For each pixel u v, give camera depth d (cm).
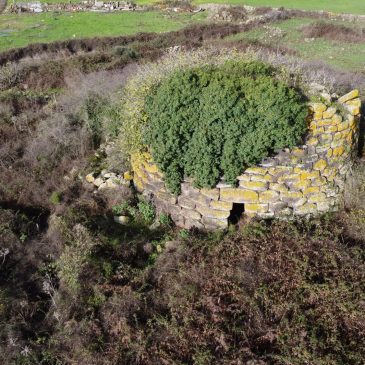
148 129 816
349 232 737
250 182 776
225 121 735
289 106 723
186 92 763
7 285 694
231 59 918
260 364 528
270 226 759
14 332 611
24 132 1233
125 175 939
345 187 815
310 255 674
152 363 553
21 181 991
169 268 703
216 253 713
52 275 721
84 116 1180
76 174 1003
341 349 541
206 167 764
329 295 604
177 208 845
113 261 729
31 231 837
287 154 760
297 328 568
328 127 777
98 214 873
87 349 576
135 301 639
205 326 581
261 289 622
